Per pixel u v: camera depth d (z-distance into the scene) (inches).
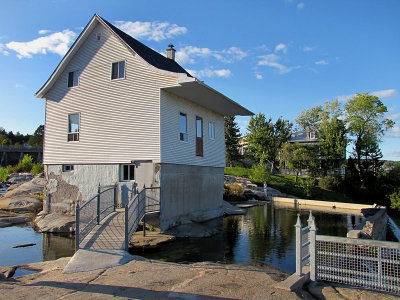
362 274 256.1
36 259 410.6
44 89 714.2
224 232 628.4
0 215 708.0
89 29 669.9
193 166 728.3
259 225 716.7
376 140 1897.1
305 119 3240.7
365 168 1825.8
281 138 2172.7
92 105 668.7
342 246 263.0
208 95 664.4
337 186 1720.0
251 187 1477.6
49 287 245.6
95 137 658.2
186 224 658.8
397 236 747.4
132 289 238.7
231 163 2279.8
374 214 794.2
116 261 320.5
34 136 3671.3
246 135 2336.4
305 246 286.7
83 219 454.0
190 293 229.5
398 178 1684.3
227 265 335.3
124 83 634.8
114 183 628.4
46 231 582.6
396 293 239.0
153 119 598.5
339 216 907.4
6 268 325.1
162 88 595.2
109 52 656.4
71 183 681.6
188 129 707.4
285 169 2182.6
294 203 1254.3
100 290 237.0
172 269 300.2
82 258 324.8
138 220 485.7
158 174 586.2
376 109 1881.2
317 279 273.3
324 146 1891.0
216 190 856.9
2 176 1454.2
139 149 607.2
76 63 695.7
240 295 226.7
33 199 805.9
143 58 614.9
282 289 240.4
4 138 3595.0
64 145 697.0
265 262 410.0
